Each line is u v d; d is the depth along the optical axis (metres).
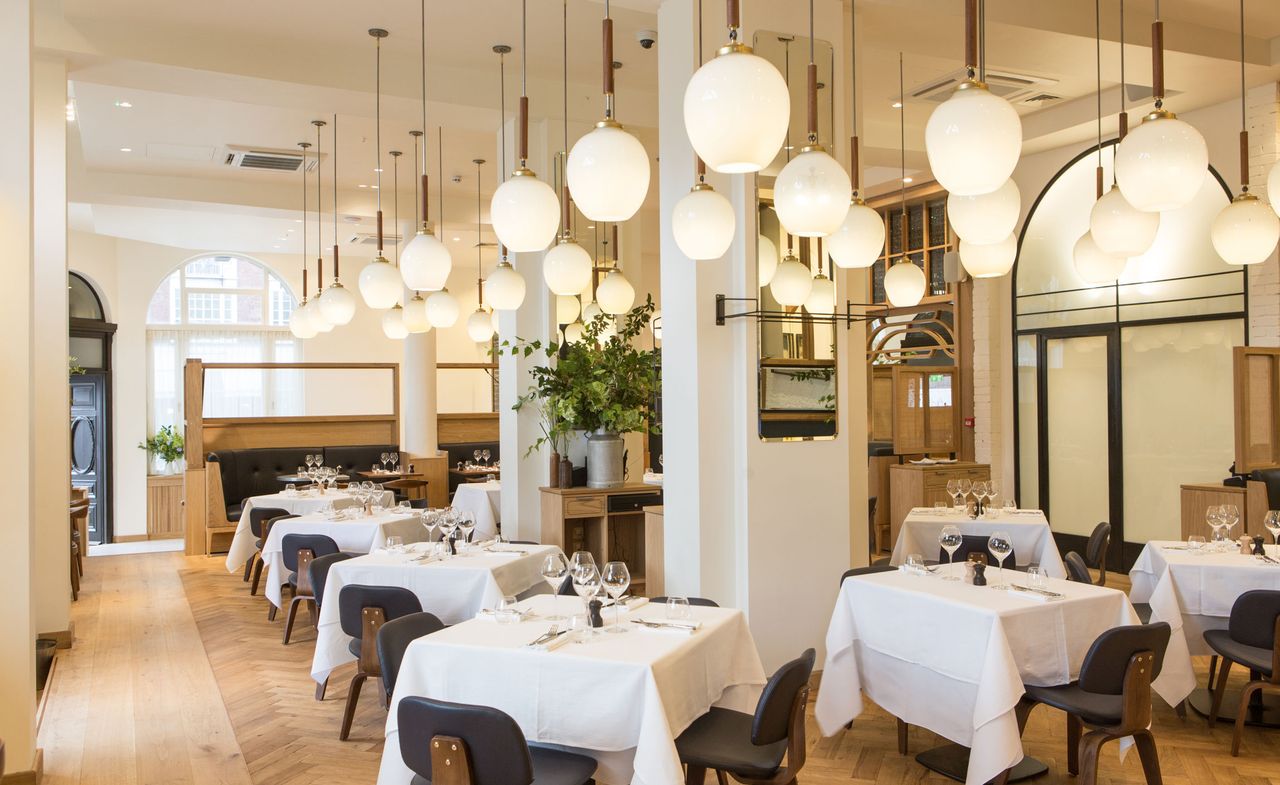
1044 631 3.86
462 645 3.36
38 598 6.42
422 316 7.04
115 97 7.97
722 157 2.43
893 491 9.41
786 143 5.42
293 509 8.54
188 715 5.07
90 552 12.61
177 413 15.10
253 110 8.35
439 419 12.60
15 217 4.04
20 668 3.99
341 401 16.11
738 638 3.81
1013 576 4.44
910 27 6.17
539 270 7.79
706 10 5.34
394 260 15.81
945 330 10.52
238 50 6.78
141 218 12.71
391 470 11.42
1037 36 6.30
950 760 4.24
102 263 14.33
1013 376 9.66
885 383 11.41
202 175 10.53
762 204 5.39
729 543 5.39
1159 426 8.44
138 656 6.28
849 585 4.44
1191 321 8.13
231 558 8.44
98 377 14.25
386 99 7.30
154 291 14.86
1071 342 9.16
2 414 3.99
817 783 4.08
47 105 6.32
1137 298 8.54
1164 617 4.78
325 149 9.59
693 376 5.34
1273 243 4.01
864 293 7.03
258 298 15.69
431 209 11.63
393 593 4.52
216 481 10.60
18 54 4.06
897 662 4.21
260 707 5.20
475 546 5.62
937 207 10.64
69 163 10.13
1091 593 4.07
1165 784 4.05
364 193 11.35
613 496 7.43
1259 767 4.23
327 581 5.17
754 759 3.20
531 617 3.80
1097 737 3.62
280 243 14.69
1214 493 7.18
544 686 3.23
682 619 3.72
